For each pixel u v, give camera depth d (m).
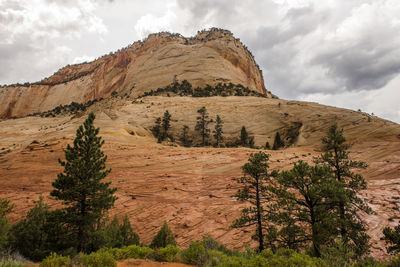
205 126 81.12
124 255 8.84
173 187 30.98
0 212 15.45
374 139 48.69
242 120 83.69
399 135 47.34
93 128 16.42
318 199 12.26
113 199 15.86
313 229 11.84
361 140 49.75
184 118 89.50
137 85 186.25
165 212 24.64
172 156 43.94
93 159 15.92
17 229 13.67
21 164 40.12
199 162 40.75
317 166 13.08
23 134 85.25
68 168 15.12
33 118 128.50
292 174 12.98
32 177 35.47
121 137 61.66
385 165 33.09
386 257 14.34
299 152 46.31
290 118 77.56
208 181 32.53
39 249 13.22
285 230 12.72
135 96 168.25
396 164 32.62
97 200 15.20
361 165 17.28
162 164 39.91
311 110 78.56
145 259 8.63
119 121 82.56
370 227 18.33
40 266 6.53
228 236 19.67
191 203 26.53
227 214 23.19
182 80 173.50
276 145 61.72
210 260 8.05
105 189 15.83
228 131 79.25
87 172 15.22
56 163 40.41
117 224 17.73
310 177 12.96
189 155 44.69
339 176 17.94
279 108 86.38
